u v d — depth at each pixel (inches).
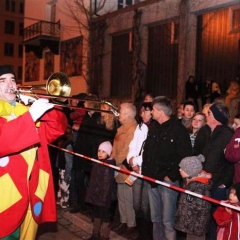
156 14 561.6
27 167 122.8
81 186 246.2
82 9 700.0
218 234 151.1
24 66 965.8
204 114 199.9
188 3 512.7
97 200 191.9
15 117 123.0
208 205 154.3
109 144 197.0
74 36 733.3
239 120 201.9
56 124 131.5
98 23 677.3
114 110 136.1
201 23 512.4
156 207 177.8
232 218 145.6
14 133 111.4
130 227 202.5
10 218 118.3
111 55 668.7
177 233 193.2
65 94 141.8
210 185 156.7
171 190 171.0
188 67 516.4
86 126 236.5
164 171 171.5
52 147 273.4
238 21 465.1
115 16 645.3
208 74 504.1
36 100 122.2
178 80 521.7
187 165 154.8
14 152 114.8
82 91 710.5
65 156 253.6
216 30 492.4
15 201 118.9
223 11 482.3
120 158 201.0
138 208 188.1
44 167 130.4
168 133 172.1
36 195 125.6
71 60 742.5
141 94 590.2
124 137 203.6
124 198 202.8
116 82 660.7
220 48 486.6
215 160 164.9
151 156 175.2
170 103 176.2
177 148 170.4
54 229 225.1
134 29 595.5
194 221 152.5
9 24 1759.4
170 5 535.5
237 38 463.2
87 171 234.4
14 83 126.8
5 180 118.9
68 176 255.1
